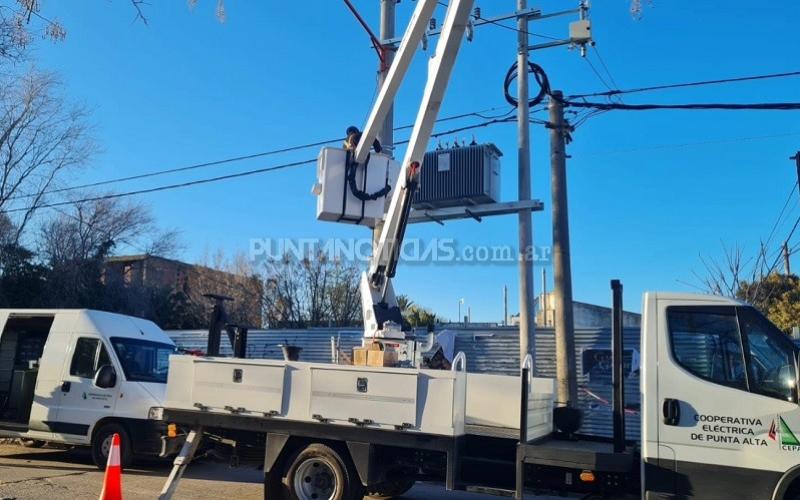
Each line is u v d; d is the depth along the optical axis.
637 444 7.20
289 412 7.24
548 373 15.84
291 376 7.30
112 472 6.00
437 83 7.43
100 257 30.58
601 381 14.92
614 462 6.29
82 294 29.52
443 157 13.20
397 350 8.28
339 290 33.56
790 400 5.96
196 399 7.66
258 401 7.38
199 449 8.15
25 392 12.18
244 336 8.69
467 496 9.45
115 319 11.87
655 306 6.53
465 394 7.02
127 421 10.75
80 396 11.10
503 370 16.08
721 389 6.14
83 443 10.90
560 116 13.03
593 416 13.59
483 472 6.89
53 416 11.16
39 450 12.52
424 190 13.25
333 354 8.84
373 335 8.42
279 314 33.62
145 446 10.68
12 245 27.72
